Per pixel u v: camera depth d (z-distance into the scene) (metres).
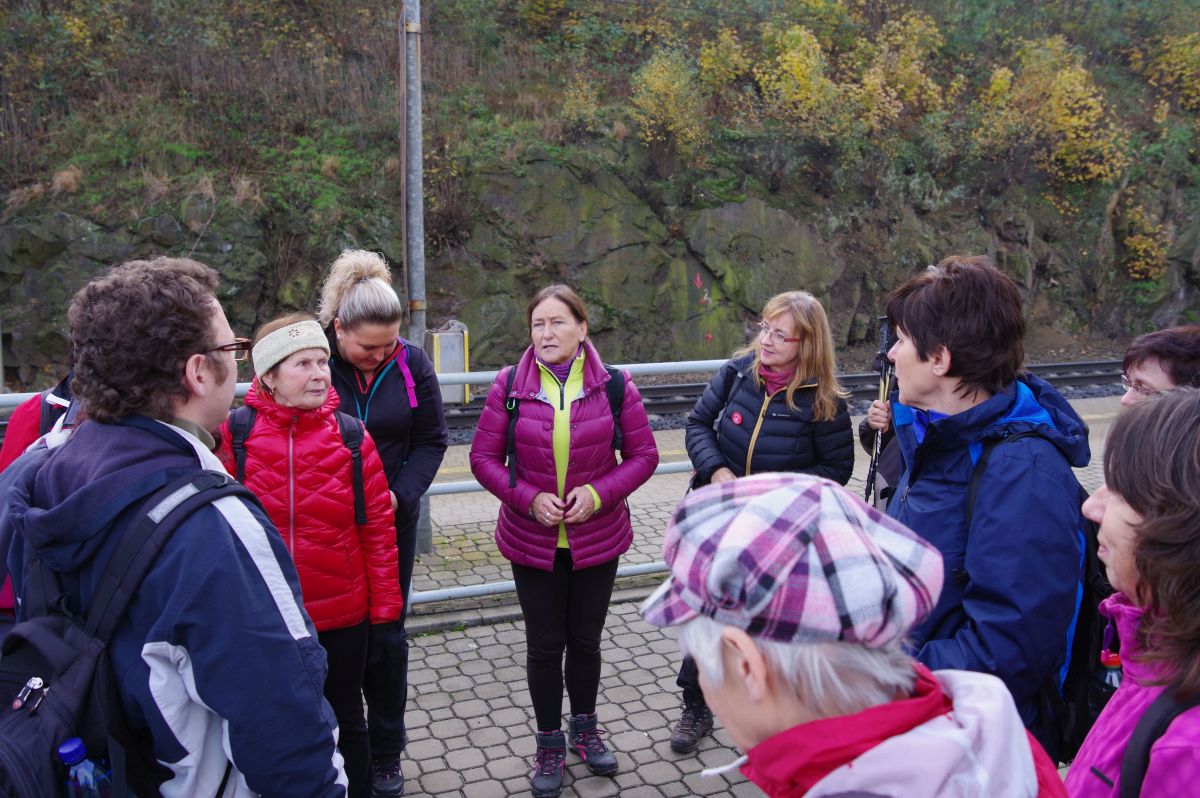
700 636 1.06
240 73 13.78
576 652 3.29
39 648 1.47
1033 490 1.76
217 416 1.72
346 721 2.80
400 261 13.15
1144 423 1.27
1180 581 1.18
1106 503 1.46
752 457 3.42
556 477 3.10
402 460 3.35
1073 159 17.39
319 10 15.05
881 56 16.91
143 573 1.48
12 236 11.54
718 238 14.34
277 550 1.63
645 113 14.65
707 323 14.11
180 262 1.69
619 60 16.14
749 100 16.12
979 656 1.72
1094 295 17.48
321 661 1.65
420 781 3.25
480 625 4.51
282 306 12.62
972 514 1.82
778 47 16.28
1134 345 2.24
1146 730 1.21
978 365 1.89
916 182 16.36
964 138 17.02
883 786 0.96
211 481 1.58
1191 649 1.19
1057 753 1.95
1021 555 1.72
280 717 1.53
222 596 1.49
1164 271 17.66
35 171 12.29
